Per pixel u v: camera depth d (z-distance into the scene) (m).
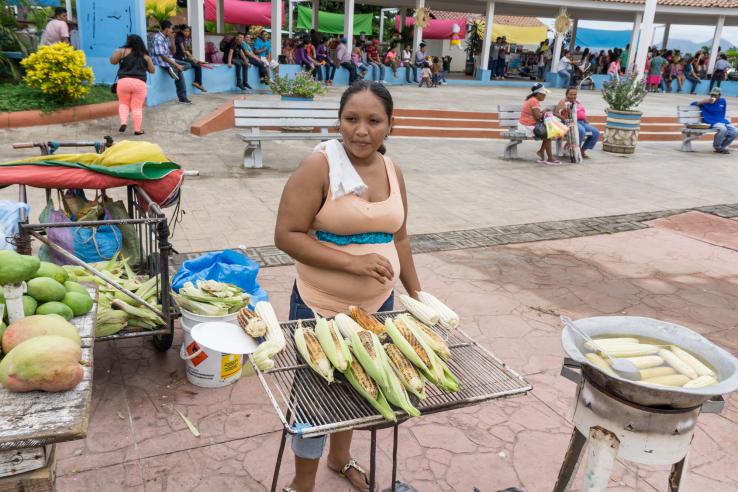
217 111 11.75
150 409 3.24
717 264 6.15
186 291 3.41
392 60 22.38
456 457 3.03
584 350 2.00
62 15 12.34
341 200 2.21
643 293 5.32
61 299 2.57
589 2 25.52
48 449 1.79
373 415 1.85
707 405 1.93
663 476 2.96
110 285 3.46
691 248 6.62
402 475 2.88
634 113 12.18
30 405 1.82
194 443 3.00
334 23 29.67
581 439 2.08
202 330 2.06
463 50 34.72
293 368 2.04
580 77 25.86
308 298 2.43
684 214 7.93
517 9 27.83
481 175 9.65
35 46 12.37
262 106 8.93
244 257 4.02
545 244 6.48
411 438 3.17
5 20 11.79
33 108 10.14
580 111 11.41
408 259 2.61
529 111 10.84
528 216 7.50
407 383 1.92
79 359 2.06
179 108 12.46
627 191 9.14
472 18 38.19
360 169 2.31
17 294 2.27
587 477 1.95
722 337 4.52
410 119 13.59
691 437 1.90
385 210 2.29
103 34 12.00
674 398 1.72
